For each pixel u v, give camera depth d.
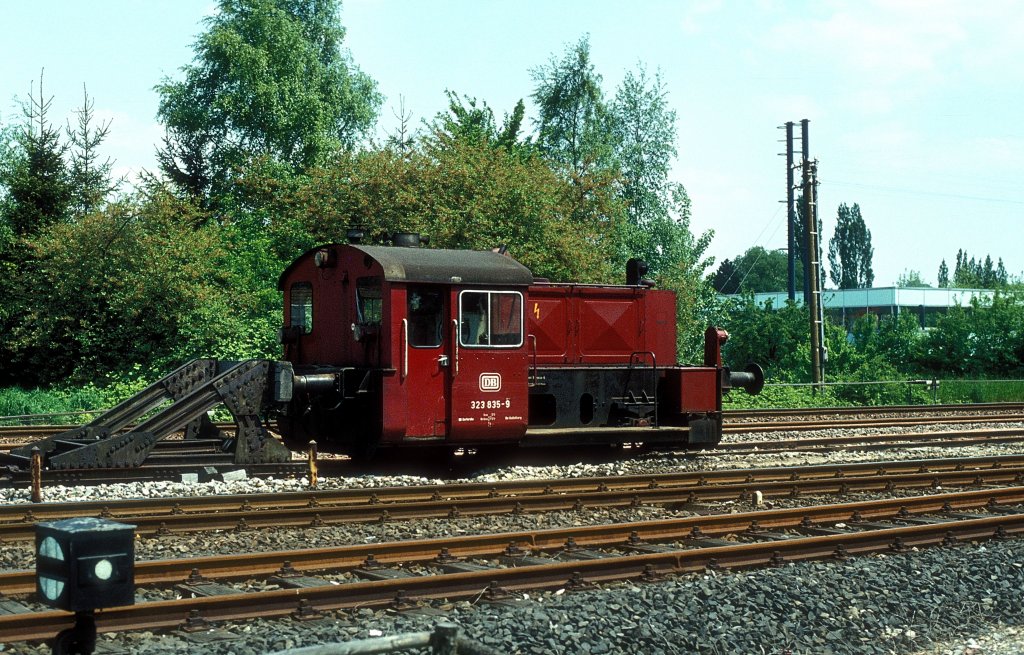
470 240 29.44
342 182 31.42
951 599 8.54
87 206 31.94
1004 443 21.19
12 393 27.28
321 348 16.84
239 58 49.16
